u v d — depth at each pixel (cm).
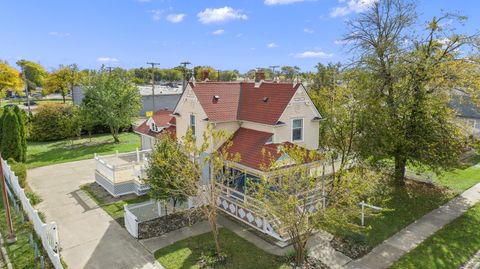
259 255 1409
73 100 5850
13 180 2144
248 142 2009
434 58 2094
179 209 1811
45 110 4119
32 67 10831
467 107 3522
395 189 2191
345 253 1420
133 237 1585
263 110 2102
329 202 1451
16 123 2784
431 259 1375
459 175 2517
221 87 2331
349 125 1972
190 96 2233
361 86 2102
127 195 2173
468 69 2000
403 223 1716
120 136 4394
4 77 6475
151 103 6253
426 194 2125
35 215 1583
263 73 2489
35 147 3728
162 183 1606
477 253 1434
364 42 2284
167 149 1672
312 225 1257
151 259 1391
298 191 1365
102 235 1612
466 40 1998
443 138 1988
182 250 1455
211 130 1502
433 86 2098
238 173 1848
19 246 1512
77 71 8344
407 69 2080
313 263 1329
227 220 1777
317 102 2619
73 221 1780
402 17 2197
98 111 3797
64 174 2656
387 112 2027
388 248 1469
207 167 1980
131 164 2288
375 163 2086
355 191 1310
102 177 2300
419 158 2006
